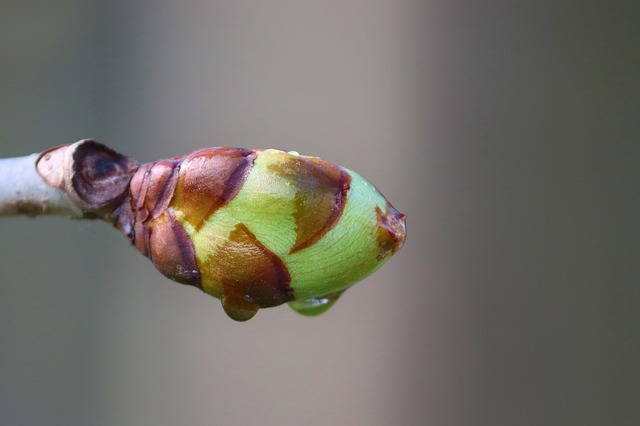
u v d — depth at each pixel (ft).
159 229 0.62
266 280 0.62
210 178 0.62
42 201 0.65
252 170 0.62
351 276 0.62
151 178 0.63
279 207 0.61
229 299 0.62
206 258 0.62
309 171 0.62
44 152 0.65
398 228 0.63
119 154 0.65
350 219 0.62
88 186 0.64
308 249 0.62
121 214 0.64
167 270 0.62
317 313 0.66
